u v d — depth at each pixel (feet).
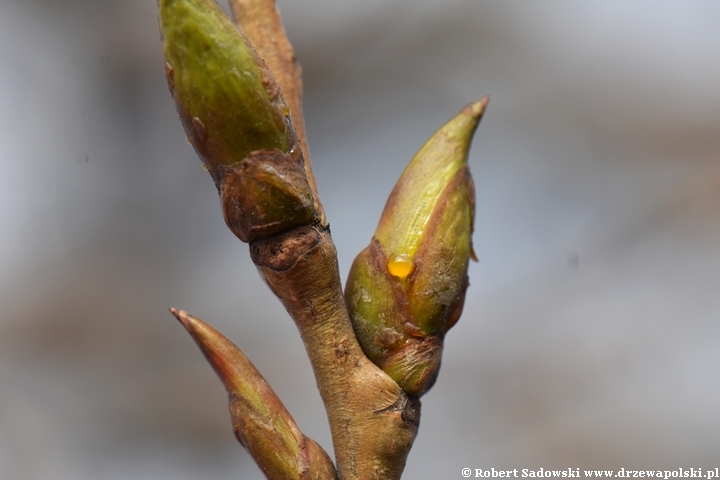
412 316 0.42
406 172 0.43
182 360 0.89
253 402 0.41
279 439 0.41
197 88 0.40
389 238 0.42
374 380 0.42
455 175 0.43
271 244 0.41
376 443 0.42
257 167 0.41
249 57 0.40
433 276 0.42
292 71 0.44
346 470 0.42
